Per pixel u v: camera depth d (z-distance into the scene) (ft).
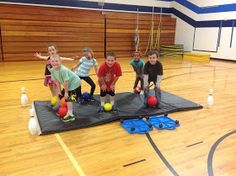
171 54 35.09
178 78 19.36
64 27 28.66
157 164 6.94
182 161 7.14
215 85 17.13
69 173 6.41
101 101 10.92
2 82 16.52
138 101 12.37
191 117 10.74
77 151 7.58
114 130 9.20
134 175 6.38
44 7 27.04
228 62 30.12
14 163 6.83
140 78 13.84
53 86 11.50
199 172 6.60
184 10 35.68
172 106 11.65
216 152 7.71
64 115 9.74
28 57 27.30
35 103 11.71
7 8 25.12
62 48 29.12
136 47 33.30
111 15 31.48
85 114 10.37
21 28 26.23
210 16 32.12
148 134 8.91
